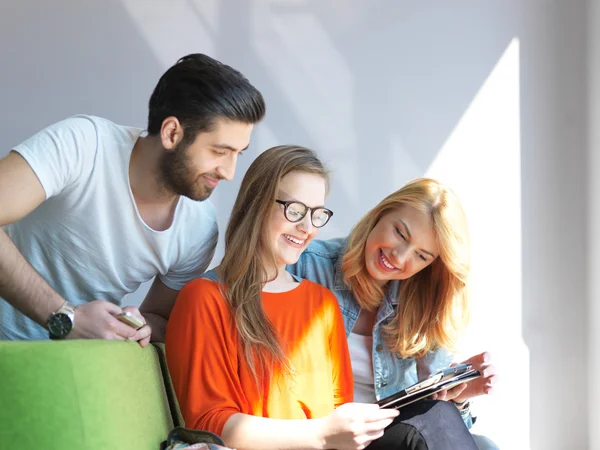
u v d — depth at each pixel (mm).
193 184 1782
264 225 1779
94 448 1330
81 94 3141
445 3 3236
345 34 3213
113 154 1785
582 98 3230
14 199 1614
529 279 3225
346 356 1875
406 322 2072
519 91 3238
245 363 1691
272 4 3201
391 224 2016
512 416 3191
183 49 3168
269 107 3184
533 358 3209
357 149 3195
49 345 1319
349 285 2111
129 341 1580
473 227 3225
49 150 1686
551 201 3240
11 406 1262
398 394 1651
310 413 1733
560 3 3244
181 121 1727
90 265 1847
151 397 1600
